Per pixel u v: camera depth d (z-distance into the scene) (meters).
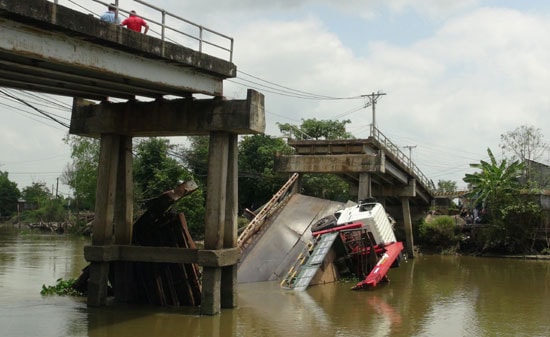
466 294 24.16
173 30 16.05
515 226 45.47
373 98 55.97
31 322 16.22
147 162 50.94
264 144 58.12
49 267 29.84
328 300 21.62
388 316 18.69
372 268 27.61
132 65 14.91
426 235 49.81
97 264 18.27
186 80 16.75
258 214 30.30
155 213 19.61
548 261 42.00
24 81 16.25
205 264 17.16
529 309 20.48
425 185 51.69
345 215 28.97
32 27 12.34
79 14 12.83
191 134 18.69
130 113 18.50
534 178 57.75
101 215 18.31
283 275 26.62
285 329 16.20
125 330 15.53
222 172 17.44
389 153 35.81
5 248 44.06
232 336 15.14
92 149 62.72
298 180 34.72
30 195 122.94
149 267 19.28
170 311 18.11
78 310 18.00
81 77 15.47
